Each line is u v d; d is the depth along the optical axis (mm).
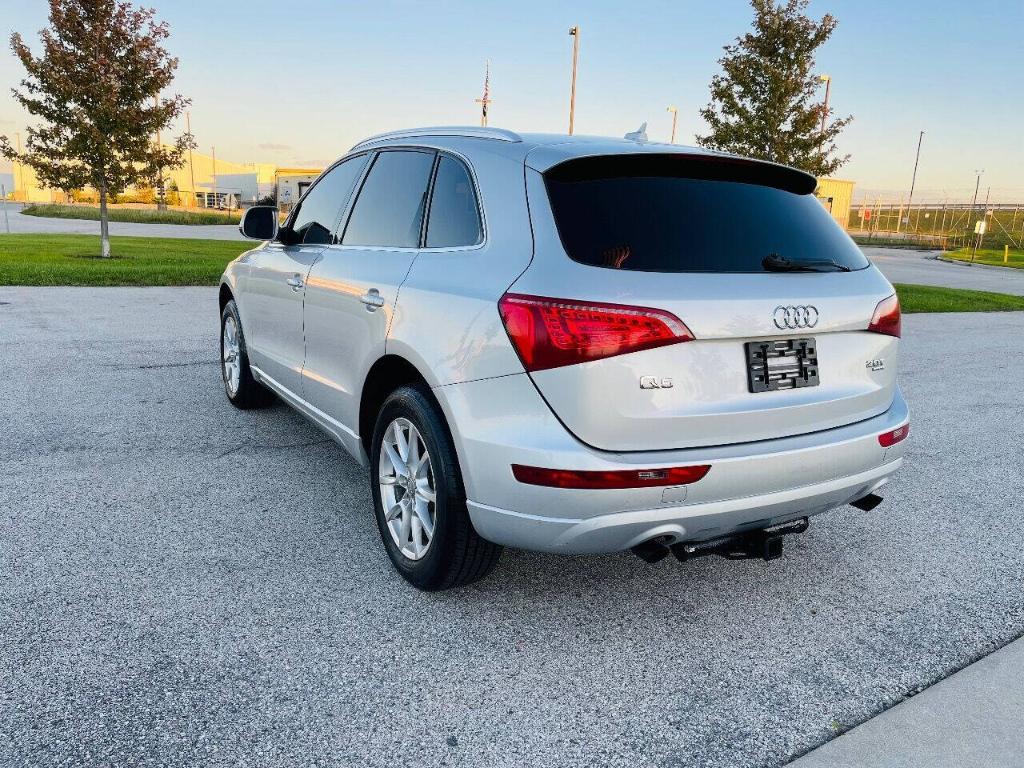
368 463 3598
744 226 2814
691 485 2500
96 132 17156
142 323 9055
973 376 8234
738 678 2607
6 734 2164
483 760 2162
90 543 3369
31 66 17031
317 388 3920
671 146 3117
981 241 57000
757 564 3506
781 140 15594
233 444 4805
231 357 5586
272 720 2285
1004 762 2223
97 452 4547
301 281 4062
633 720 2363
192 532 3535
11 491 3902
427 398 2928
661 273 2527
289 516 3771
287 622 2822
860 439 2857
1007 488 4668
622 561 3475
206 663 2545
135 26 17922
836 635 2906
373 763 2129
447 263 2951
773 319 2635
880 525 4035
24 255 16906
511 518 2592
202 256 19188
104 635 2670
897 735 2330
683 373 2510
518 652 2707
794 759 2219
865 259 3160
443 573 2943
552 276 2504
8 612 2785
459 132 3338
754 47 15930
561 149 2840
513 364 2527
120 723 2232
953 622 3029
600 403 2424
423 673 2555
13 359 6863
